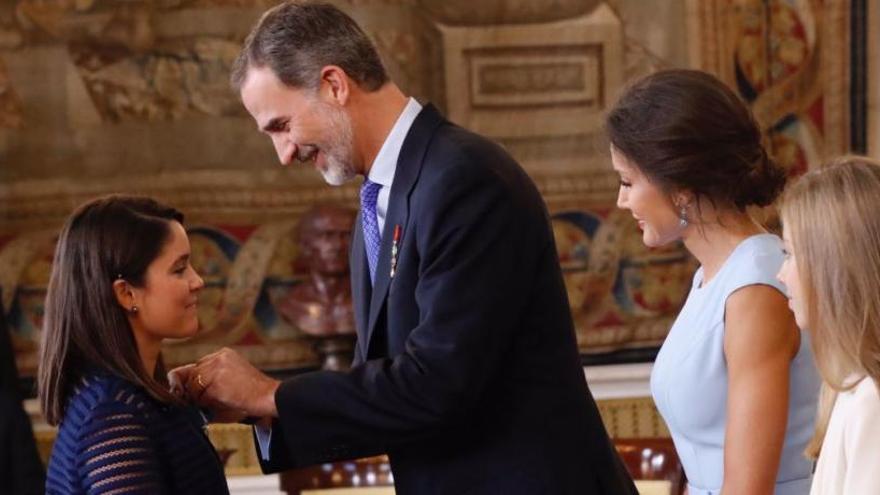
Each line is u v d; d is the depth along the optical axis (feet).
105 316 12.18
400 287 12.95
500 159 12.97
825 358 11.25
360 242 13.85
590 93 25.75
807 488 13.44
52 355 12.23
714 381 13.15
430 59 25.49
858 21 25.62
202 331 25.32
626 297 25.82
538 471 12.95
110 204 12.51
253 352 25.48
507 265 12.65
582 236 25.81
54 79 25.02
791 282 11.64
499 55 25.57
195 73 25.27
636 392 25.38
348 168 13.26
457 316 12.49
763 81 25.71
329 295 24.61
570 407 13.20
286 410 12.71
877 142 25.72
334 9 13.16
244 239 25.46
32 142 25.02
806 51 25.72
